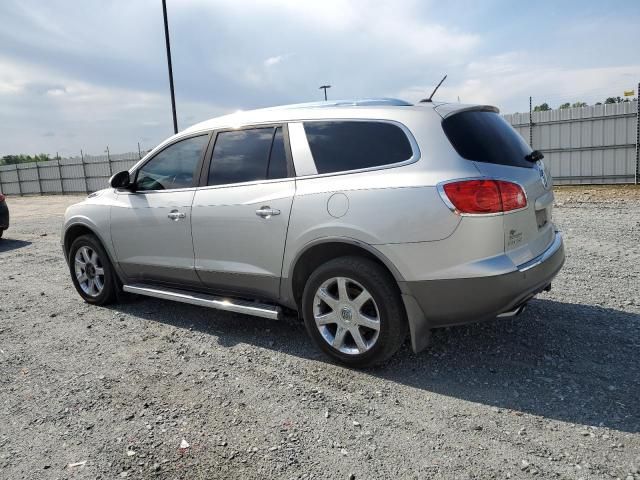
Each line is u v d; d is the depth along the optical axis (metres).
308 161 3.55
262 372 3.50
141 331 4.44
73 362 3.84
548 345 3.67
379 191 3.16
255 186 3.76
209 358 3.79
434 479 2.31
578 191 15.08
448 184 2.96
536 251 3.20
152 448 2.66
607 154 16.45
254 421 2.88
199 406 3.08
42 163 33.38
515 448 2.51
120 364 3.75
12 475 2.49
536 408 2.86
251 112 4.06
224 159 4.04
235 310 3.94
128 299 5.34
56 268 7.44
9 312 5.22
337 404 3.03
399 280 3.12
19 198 31.36
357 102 3.66
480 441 2.58
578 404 2.88
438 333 3.99
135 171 4.71
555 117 17.17
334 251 3.47
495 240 2.94
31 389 3.42
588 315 4.19
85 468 2.52
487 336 3.88
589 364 3.35
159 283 4.68
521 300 3.09
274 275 3.69
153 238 4.45
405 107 3.33
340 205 3.29
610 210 10.38
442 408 2.92
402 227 3.06
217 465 2.49
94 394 3.29
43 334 4.50
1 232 10.84
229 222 3.86
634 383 3.07
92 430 2.86
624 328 3.88
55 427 2.92
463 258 2.96
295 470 2.43
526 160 3.41
